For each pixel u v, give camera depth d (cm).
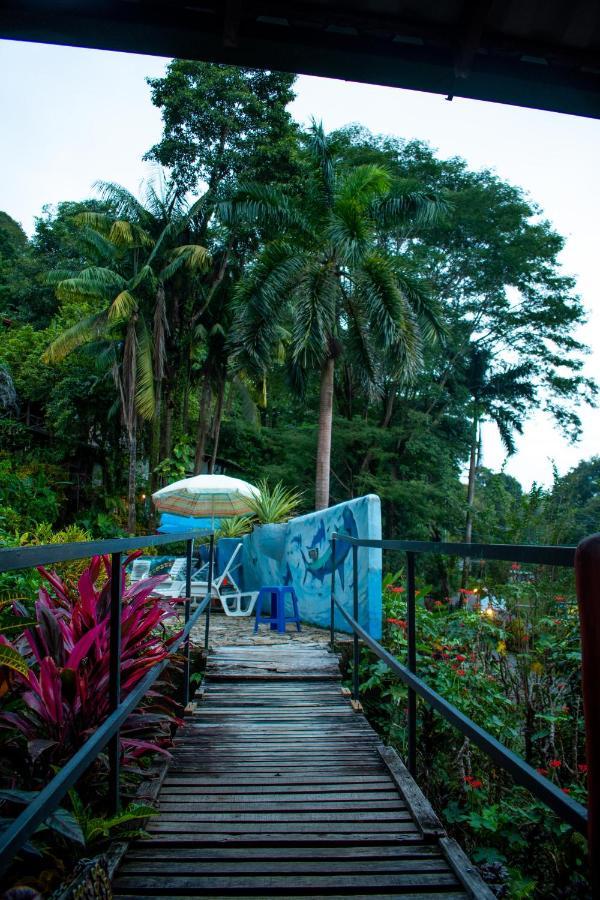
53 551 139
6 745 243
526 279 2639
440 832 229
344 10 173
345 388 2548
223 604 865
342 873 205
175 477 2058
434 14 176
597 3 172
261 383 2273
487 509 1388
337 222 1380
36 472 2095
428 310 1502
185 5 172
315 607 749
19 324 2761
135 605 303
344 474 2500
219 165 2094
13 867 205
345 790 278
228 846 225
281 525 898
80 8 170
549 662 367
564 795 130
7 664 195
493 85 191
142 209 2000
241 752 329
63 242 3156
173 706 431
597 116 201
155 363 1961
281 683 482
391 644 525
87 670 270
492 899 183
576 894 262
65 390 2203
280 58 183
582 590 98
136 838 226
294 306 1466
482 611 448
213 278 2144
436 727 391
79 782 251
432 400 2628
